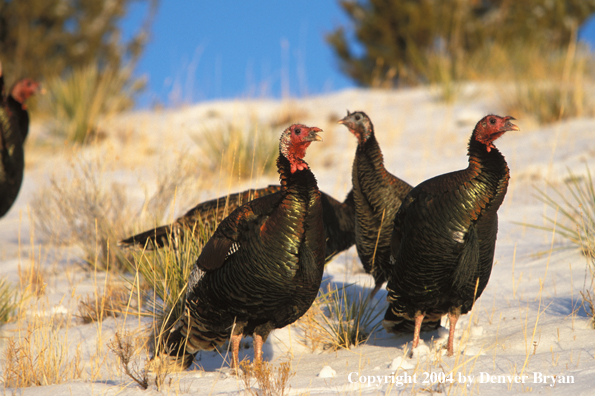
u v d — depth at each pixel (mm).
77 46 74562
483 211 14352
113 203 27969
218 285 14047
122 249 21266
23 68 71000
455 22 72375
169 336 15641
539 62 54656
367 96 60938
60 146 48000
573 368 13047
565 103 43406
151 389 14047
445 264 14523
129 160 40438
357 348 16891
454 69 59812
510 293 19281
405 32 74625
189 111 58875
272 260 13500
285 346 17438
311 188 13727
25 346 16156
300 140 13422
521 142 39625
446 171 36062
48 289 21844
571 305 17266
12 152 24812
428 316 16156
